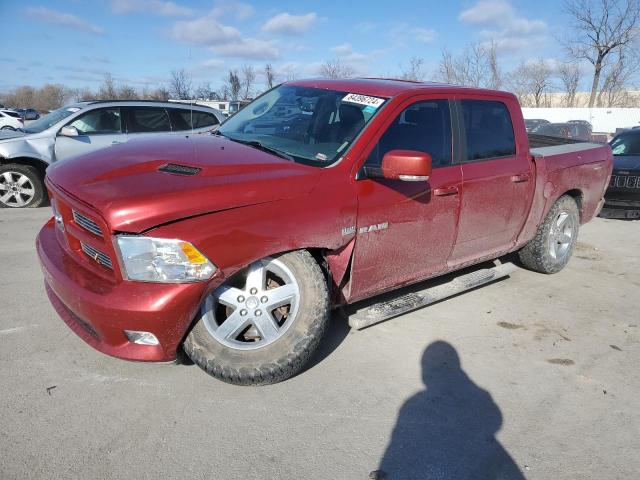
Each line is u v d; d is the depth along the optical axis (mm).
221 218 2736
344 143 3439
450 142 3992
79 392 2949
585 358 3793
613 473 2635
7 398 2857
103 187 2781
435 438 2793
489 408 3096
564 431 2938
